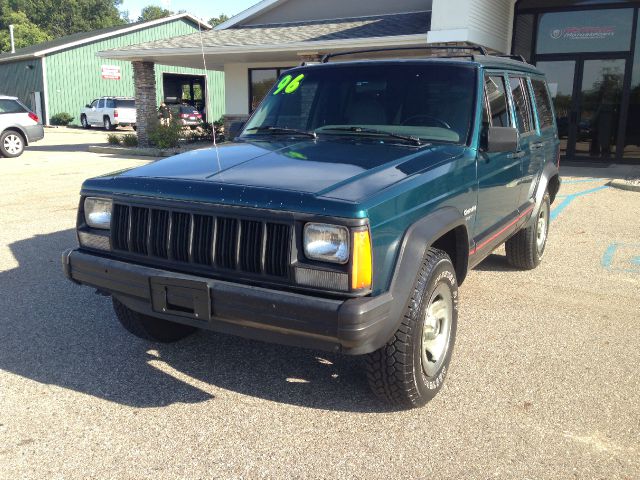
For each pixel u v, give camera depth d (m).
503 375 3.88
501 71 4.75
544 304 5.23
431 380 3.46
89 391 3.63
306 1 19.89
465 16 12.90
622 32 15.27
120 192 3.40
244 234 2.98
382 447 3.07
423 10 18.12
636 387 3.72
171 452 3.02
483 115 4.16
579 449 3.06
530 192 5.66
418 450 3.05
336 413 3.41
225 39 18.31
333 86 4.46
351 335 2.72
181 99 38.66
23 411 3.39
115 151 19.23
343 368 3.98
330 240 2.79
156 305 3.22
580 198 10.55
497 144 3.86
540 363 4.05
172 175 3.35
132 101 34.00
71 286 5.60
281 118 4.53
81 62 37.16
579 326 4.73
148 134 20.09
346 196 2.86
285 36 17.27
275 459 2.96
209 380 3.79
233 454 3.00
